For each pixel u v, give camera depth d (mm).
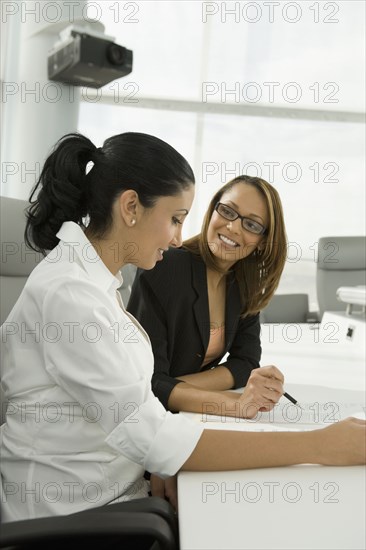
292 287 6609
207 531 790
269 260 1799
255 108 6457
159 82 6332
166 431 998
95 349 985
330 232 6672
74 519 747
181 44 6262
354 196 6645
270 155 6551
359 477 992
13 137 3801
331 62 6422
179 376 1759
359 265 4297
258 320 1941
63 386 1019
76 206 1129
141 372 1081
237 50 6332
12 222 1595
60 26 3523
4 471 1079
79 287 1014
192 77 6344
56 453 1050
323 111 6512
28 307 1046
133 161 1082
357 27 6344
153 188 1083
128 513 771
